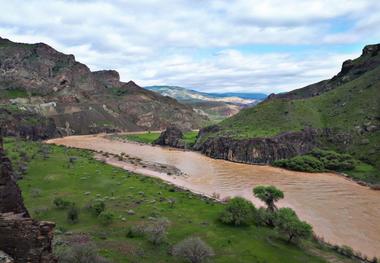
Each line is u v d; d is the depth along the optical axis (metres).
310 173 152.75
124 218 75.69
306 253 64.88
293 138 186.88
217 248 62.88
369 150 162.75
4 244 25.73
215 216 81.94
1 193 32.69
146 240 63.44
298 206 99.50
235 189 119.50
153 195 100.06
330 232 79.69
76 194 97.19
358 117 191.75
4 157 35.19
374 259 63.97
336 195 112.44
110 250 56.31
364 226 83.62
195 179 136.25
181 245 56.38
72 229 67.44
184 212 84.81
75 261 45.91
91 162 150.25
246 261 57.78
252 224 77.50
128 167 155.25
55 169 127.50
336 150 178.88
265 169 163.00
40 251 26.09
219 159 193.88
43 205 84.06
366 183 130.00
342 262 62.06
